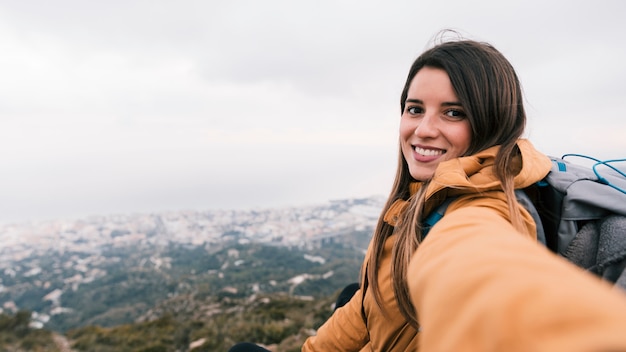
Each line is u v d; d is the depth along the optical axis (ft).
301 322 53.42
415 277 2.07
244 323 57.82
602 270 3.36
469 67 3.98
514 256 1.62
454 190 3.62
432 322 1.61
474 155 3.77
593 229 3.55
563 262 1.56
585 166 4.34
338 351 6.98
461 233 2.15
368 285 5.34
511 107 3.96
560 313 1.05
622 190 3.54
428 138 4.21
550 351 0.94
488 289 1.41
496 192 3.39
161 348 50.19
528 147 3.90
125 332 60.49
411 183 5.07
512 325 1.14
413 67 4.62
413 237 3.90
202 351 46.62
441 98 4.09
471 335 1.33
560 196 3.73
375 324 5.03
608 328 0.87
